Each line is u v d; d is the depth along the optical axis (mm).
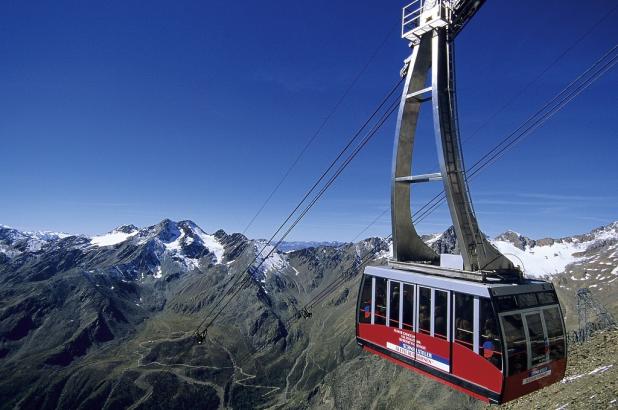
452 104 26172
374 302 28500
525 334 21781
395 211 29344
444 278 24641
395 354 26531
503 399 20953
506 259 26000
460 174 25469
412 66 28422
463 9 26484
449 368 23188
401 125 28750
